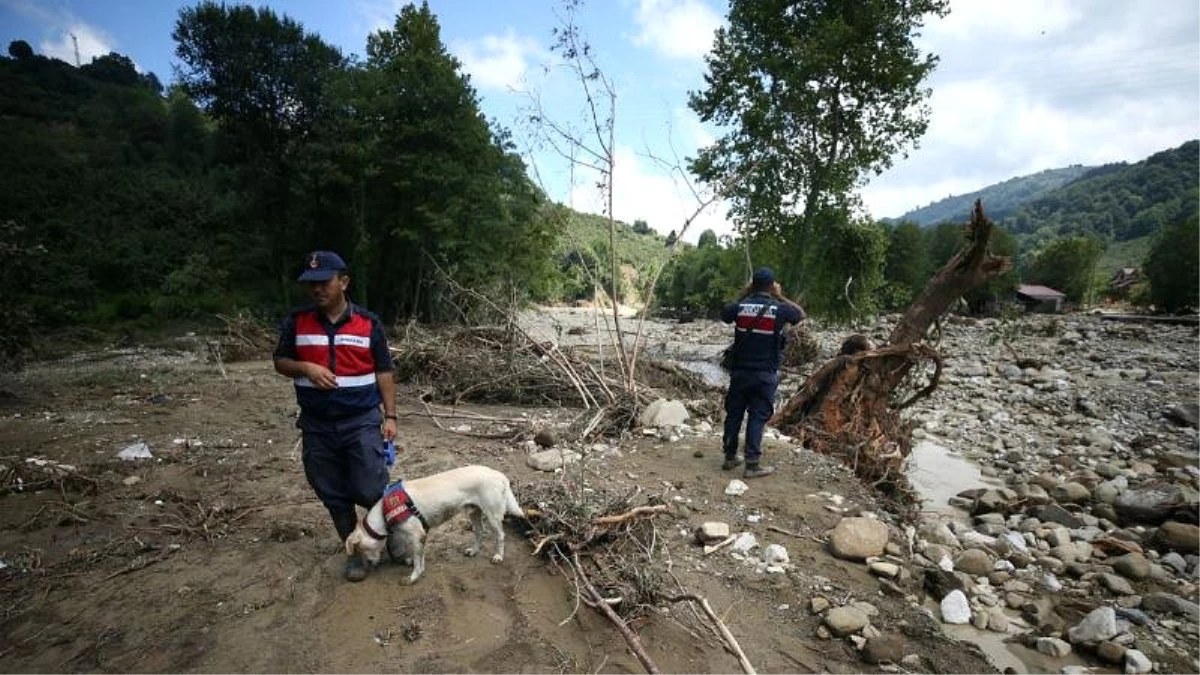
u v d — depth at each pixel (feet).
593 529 14.24
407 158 71.97
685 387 36.68
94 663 10.32
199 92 79.00
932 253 148.97
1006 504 20.44
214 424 25.99
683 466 21.13
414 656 10.55
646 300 30.12
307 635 11.02
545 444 22.88
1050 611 13.96
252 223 86.84
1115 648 11.99
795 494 18.67
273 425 25.93
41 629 11.21
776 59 62.18
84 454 21.34
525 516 14.84
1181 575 16.11
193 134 146.72
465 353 34.42
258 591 12.42
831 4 63.00
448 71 73.82
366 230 79.05
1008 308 43.47
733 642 10.24
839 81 62.03
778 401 36.76
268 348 53.72
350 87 72.95
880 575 14.21
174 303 80.53
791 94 62.03
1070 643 12.70
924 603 13.89
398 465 20.71
